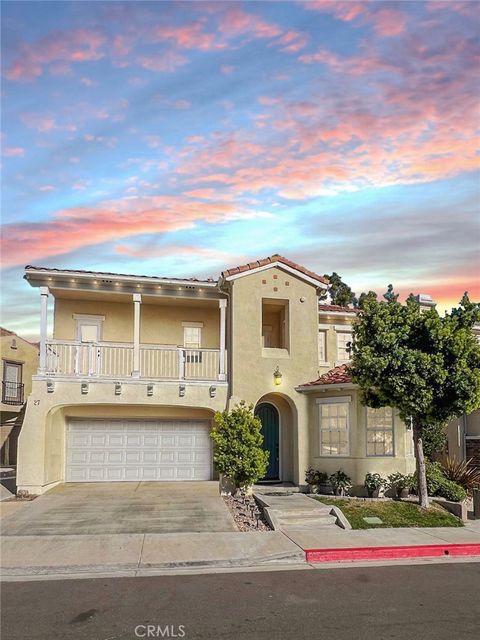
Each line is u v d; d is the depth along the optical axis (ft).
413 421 50.34
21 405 107.04
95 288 60.54
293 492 56.70
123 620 24.11
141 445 63.57
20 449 54.75
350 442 56.08
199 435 64.85
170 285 61.77
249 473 52.70
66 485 59.72
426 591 28.55
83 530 41.14
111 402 57.93
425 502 49.03
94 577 31.30
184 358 62.75
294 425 60.95
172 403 59.41
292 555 35.45
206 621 23.97
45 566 32.65
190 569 33.24
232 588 28.99
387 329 48.14
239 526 43.32
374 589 28.89
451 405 46.91
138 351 60.08
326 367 69.05
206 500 51.62
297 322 62.85
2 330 107.04
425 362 45.88
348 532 41.93
